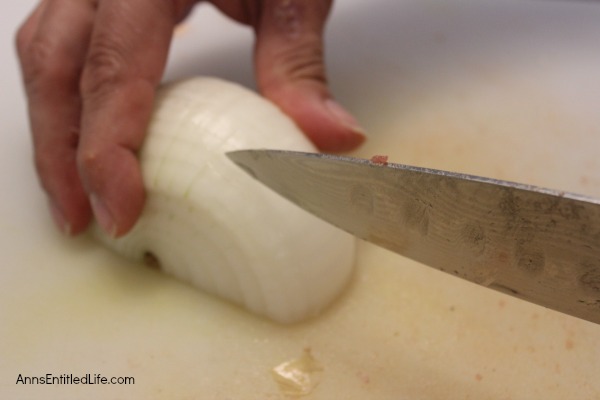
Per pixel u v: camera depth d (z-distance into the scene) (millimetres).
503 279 179
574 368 210
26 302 227
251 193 210
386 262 233
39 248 240
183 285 231
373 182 187
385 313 224
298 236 210
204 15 323
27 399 206
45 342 219
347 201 193
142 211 218
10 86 293
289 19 245
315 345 217
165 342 219
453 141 269
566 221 164
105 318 224
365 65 296
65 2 239
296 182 200
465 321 220
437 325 220
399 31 311
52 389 208
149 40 221
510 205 169
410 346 216
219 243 214
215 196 210
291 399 207
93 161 211
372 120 275
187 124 217
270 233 210
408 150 267
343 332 220
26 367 213
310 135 240
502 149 266
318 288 218
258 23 265
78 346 218
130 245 231
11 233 245
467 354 214
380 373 211
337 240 217
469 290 226
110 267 235
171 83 233
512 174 259
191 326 222
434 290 227
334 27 314
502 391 206
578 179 256
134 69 218
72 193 234
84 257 238
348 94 285
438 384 208
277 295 215
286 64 245
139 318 224
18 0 331
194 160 213
